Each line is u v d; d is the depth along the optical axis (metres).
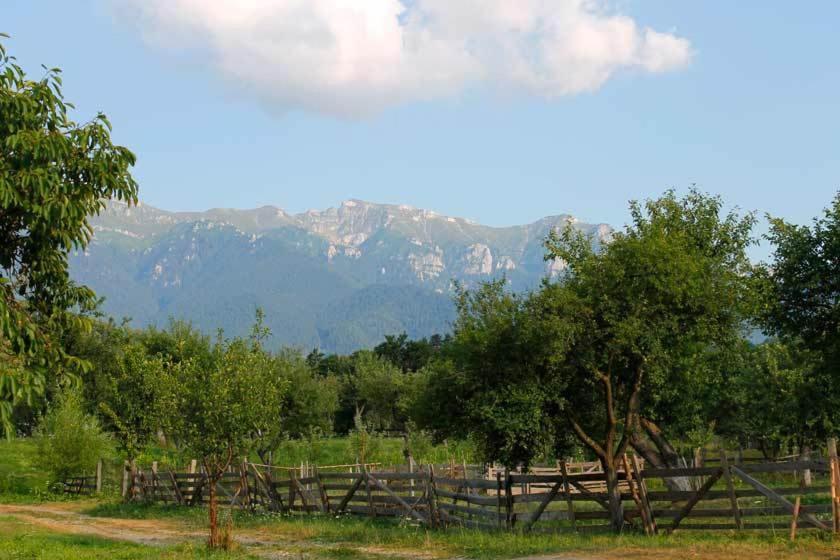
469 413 20.53
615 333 18.67
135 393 37.28
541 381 20.09
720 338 20.06
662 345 19.44
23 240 11.20
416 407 22.00
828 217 20.73
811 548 16.14
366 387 79.62
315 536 22.98
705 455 40.53
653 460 25.83
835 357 22.25
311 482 29.09
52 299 11.59
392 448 59.75
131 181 11.40
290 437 58.81
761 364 37.22
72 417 43.00
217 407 20.73
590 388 21.17
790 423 36.84
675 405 24.30
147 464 45.28
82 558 18.55
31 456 48.62
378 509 26.39
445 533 21.95
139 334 57.75
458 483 23.80
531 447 20.38
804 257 20.97
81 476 42.75
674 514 20.02
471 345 19.95
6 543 21.00
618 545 17.88
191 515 30.28
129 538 23.98
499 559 17.28
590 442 20.64
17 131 10.47
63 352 11.48
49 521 29.56
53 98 11.03
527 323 18.92
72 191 10.86
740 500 27.48
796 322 21.67
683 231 21.98
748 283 20.06
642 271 18.83
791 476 35.34
